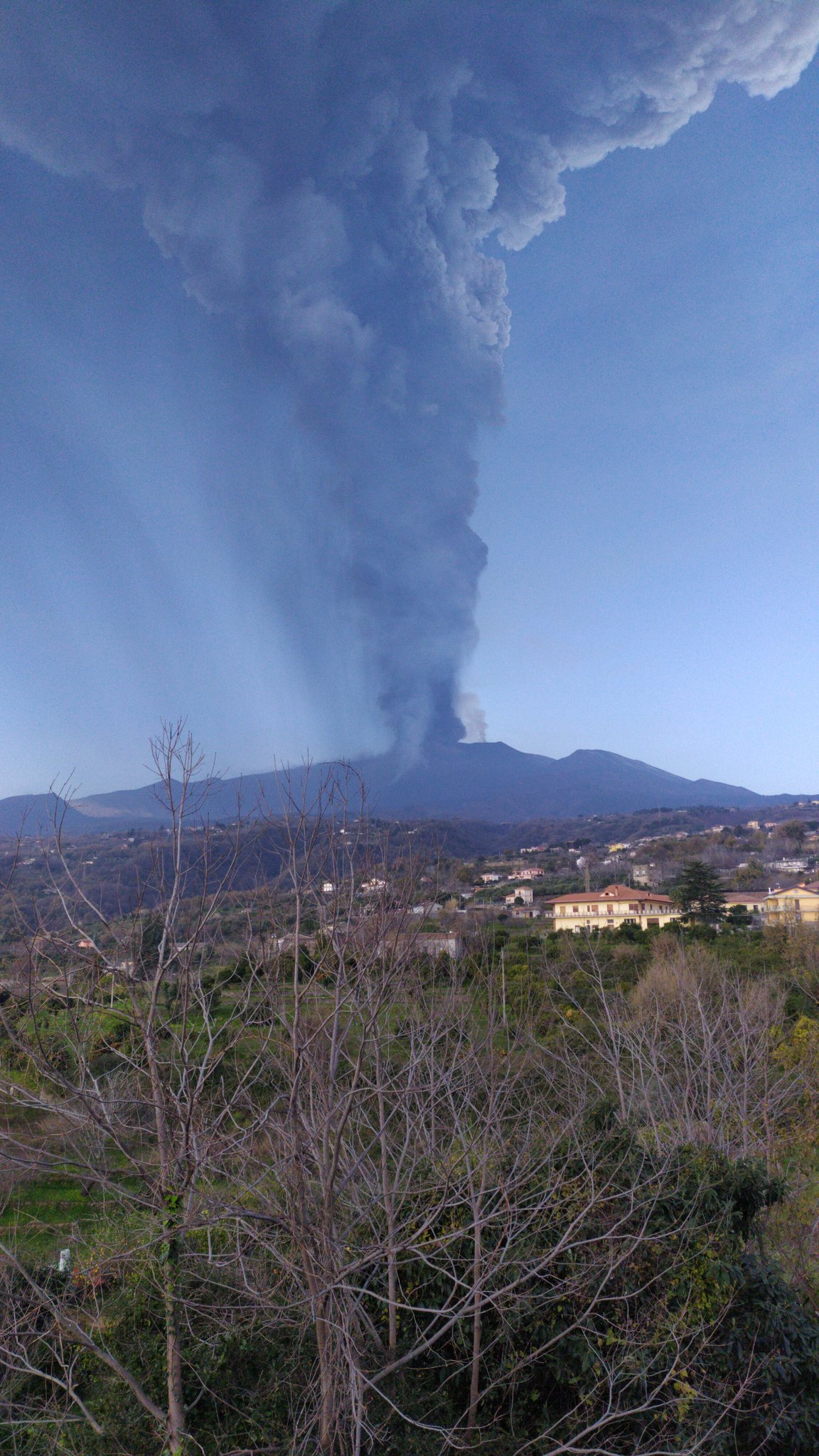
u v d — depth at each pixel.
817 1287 8.51
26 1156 4.75
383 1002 5.19
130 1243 6.36
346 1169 6.07
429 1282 6.43
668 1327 6.56
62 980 4.52
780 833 105.31
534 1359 6.75
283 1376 5.98
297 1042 4.63
